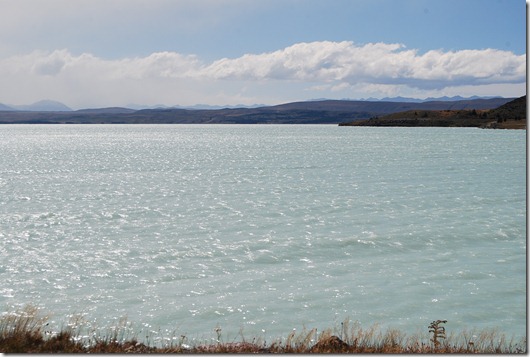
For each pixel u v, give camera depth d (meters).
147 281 22.73
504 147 125.00
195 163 85.81
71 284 22.30
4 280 22.78
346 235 31.28
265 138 194.38
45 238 31.09
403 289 21.61
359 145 138.00
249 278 23.16
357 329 17.31
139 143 162.88
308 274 23.75
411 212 39.16
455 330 17.30
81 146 145.75
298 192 50.53
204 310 19.22
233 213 39.19
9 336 11.76
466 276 23.34
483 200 44.91
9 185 57.00
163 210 40.75
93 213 39.50
